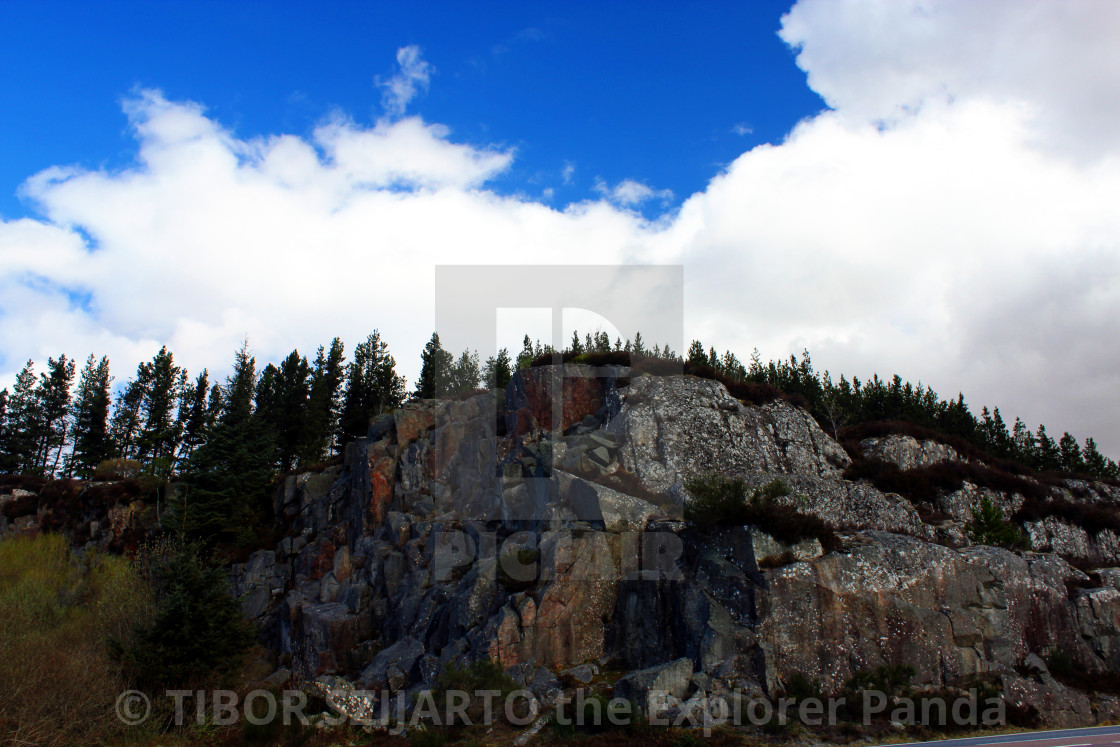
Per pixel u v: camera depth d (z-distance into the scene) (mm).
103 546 46750
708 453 32031
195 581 24391
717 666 20609
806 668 21297
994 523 30891
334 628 30969
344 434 75500
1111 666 25312
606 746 17531
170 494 48938
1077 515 35594
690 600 22438
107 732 20797
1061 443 98125
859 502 30609
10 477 56500
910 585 23750
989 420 87688
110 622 28078
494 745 18297
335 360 88938
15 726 20016
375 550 35375
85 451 73188
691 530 24828
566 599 23641
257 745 20234
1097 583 28250
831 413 47469
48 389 83750
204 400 81812
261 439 51812
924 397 88500
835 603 22406
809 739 18203
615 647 23375
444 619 26875
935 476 35688
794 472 34281
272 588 41469
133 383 84062
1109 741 17875
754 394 37281
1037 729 20672
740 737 18047
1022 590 25812
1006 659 23797
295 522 47875
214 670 23141
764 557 22875
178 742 20578
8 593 32969
